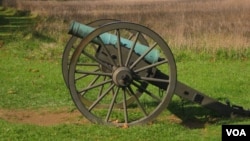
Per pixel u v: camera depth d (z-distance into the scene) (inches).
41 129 547.8
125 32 1098.7
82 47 535.5
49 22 1596.9
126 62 553.6
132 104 671.8
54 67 970.1
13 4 3095.5
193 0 3129.9
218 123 595.5
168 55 549.3
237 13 1927.9
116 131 537.6
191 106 673.6
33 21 1998.0
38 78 858.1
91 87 556.4
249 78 869.8
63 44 1174.3
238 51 1077.1
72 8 2743.6
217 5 2498.8
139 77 557.6
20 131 538.9
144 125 559.8
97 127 546.3
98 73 552.7
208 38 1138.7
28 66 972.6
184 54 1065.5
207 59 1058.7
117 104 650.8
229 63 1025.5
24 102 694.5
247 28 1328.7
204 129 569.6
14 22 2015.3
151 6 2741.1
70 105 679.7
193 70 949.2
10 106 673.6
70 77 538.9
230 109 610.2
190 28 1317.7
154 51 575.2
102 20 603.8
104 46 550.3
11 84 804.6
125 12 2317.9
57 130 544.4
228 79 860.0
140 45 573.6
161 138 522.9
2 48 1147.9
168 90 556.4
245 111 614.5
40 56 1064.2
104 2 3425.2
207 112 643.5
